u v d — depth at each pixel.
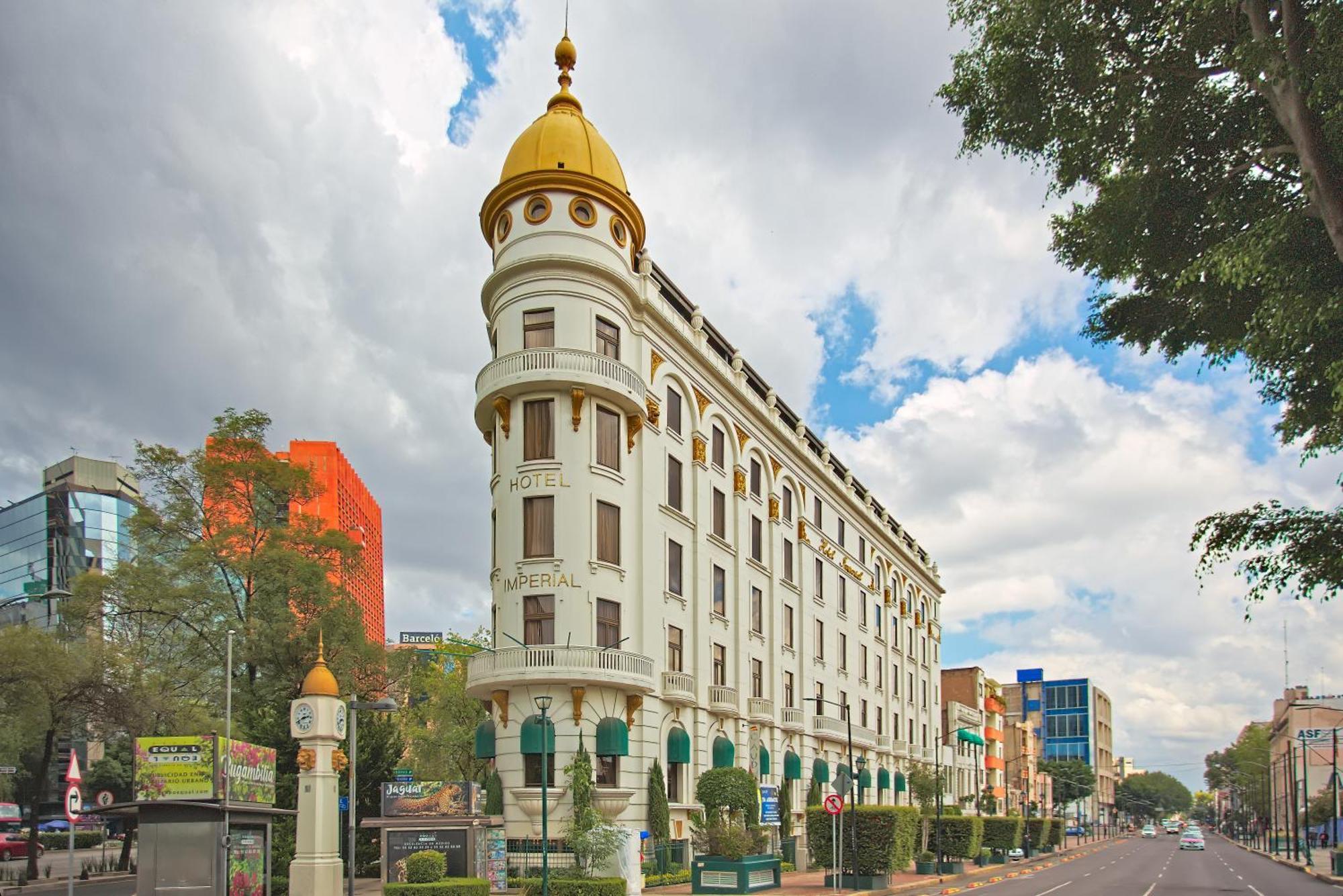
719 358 49.16
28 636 43.25
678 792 41.06
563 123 39.97
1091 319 25.77
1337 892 38.44
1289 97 19.27
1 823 68.88
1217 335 23.64
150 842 22.91
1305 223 19.47
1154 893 36.47
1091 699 164.88
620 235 40.12
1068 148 23.27
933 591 93.50
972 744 102.00
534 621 36.44
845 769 35.62
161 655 45.88
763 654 51.62
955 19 22.77
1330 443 20.78
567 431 37.28
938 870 45.12
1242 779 143.62
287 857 31.38
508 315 38.44
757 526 52.88
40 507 106.31
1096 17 21.36
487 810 35.84
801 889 35.22
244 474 45.25
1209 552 21.97
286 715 35.47
